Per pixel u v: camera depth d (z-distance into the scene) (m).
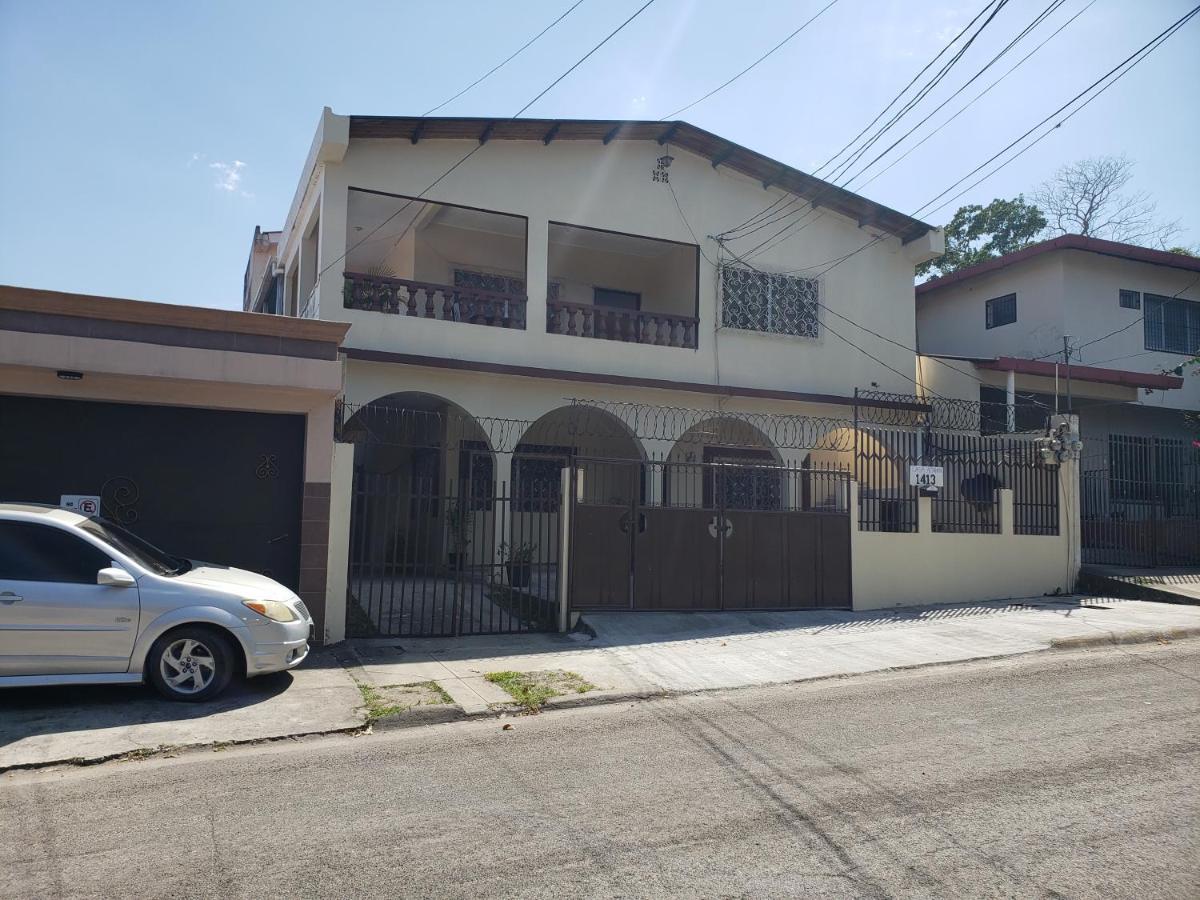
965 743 6.29
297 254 17.86
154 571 7.39
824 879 4.07
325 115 13.88
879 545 13.09
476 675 8.44
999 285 21.61
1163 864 4.23
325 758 6.03
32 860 4.27
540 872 4.14
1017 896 3.91
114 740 6.26
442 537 10.68
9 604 6.73
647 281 19.44
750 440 17.77
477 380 14.92
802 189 17.69
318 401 9.65
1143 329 20.95
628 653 9.66
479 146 15.32
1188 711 7.21
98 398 8.92
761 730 6.71
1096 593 14.60
